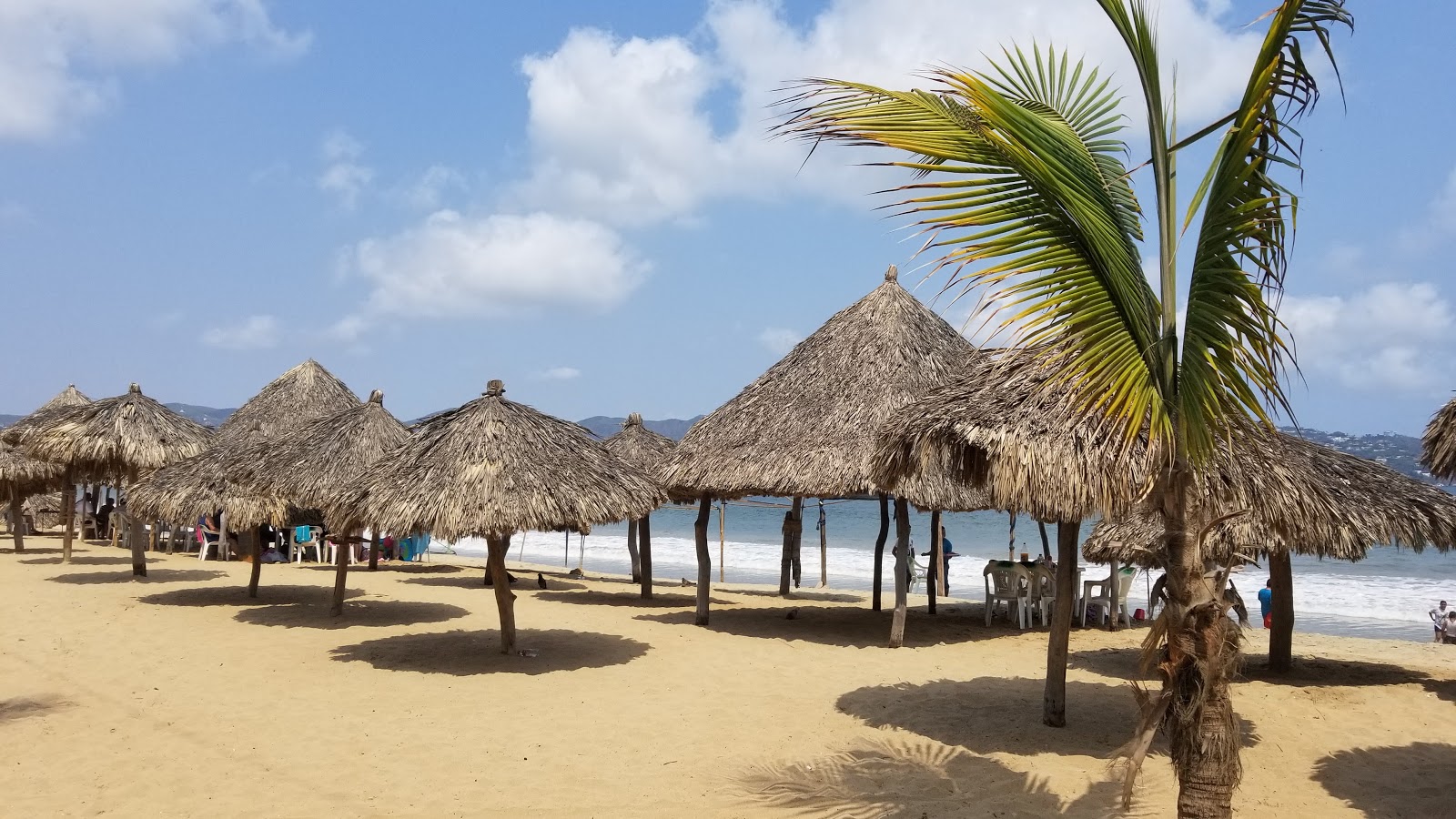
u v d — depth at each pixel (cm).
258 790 630
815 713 848
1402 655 1213
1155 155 457
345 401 2045
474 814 589
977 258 407
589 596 1717
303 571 1978
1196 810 455
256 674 969
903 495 1162
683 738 765
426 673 988
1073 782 658
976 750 736
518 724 800
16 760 684
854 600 1855
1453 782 677
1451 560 3575
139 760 689
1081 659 1115
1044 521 767
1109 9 446
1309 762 725
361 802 610
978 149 412
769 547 4006
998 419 650
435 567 2245
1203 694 450
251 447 1438
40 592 1500
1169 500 464
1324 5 388
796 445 1245
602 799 619
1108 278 433
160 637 1153
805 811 599
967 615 1512
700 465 1318
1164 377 456
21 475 2098
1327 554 877
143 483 1484
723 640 1233
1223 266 425
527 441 1012
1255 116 399
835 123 404
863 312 1376
